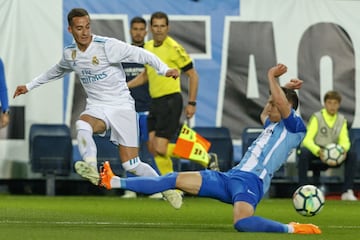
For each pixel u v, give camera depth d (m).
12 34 52.41
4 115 42.78
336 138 51.28
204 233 26.98
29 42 52.53
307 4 54.03
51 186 51.28
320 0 54.09
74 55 32.84
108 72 32.91
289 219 36.09
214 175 27.78
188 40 53.31
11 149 52.16
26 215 35.34
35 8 52.59
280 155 28.12
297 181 53.25
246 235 26.06
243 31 53.59
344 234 28.12
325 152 49.81
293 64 53.91
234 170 27.95
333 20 54.22
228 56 53.47
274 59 53.78
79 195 53.22
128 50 32.56
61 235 25.75
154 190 27.61
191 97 44.97
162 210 39.88
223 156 51.78
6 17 52.41
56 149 51.00
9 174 52.12
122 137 33.22
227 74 53.44
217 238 25.22
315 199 29.44
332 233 28.52
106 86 33.03
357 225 32.94
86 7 52.72
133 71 47.78
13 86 52.28
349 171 51.56
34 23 52.59
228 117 53.31
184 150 43.81
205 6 53.44
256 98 53.50
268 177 27.95
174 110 44.66
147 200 47.78
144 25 46.06
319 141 51.12
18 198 48.41
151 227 30.16
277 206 44.50
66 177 52.59
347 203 47.97
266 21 53.75
